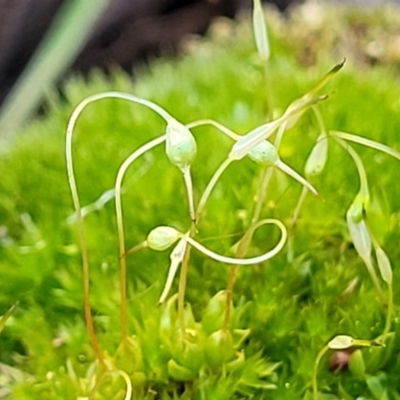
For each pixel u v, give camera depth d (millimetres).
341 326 80
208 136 96
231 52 121
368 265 76
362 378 79
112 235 87
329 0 154
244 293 83
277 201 86
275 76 107
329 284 82
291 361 80
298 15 132
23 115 106
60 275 85
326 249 86
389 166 91
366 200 75
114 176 93
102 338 80
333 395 78
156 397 79
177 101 102
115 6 157
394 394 78
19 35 154
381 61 125
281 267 83
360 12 132
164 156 94
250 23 132
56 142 99
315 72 107
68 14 105
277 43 125
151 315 79
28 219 92
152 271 85
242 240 77
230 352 78
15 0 153
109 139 98
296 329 81
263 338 81
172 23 161
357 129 95
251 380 78
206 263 85
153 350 78
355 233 75
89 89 108
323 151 77
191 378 78
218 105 101
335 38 126
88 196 91
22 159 98
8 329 84
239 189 89
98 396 76
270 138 92
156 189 90
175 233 72
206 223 86
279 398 78
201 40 149
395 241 84
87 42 156
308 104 74
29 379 80
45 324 84
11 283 86
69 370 78
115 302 82
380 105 100
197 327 78
